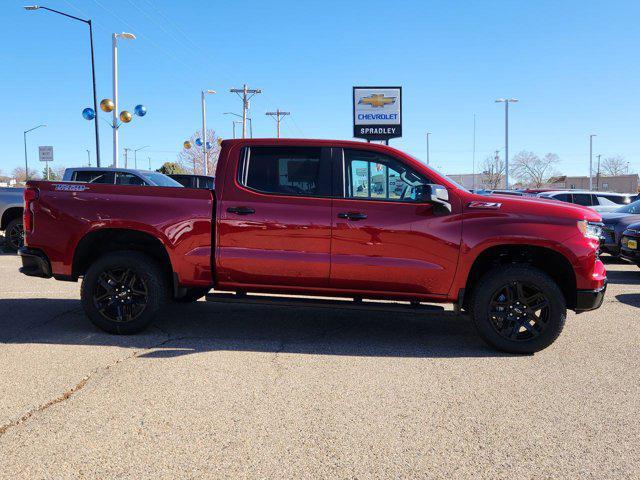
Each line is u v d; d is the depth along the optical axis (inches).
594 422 143.6
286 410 148.8
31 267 224.7
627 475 117.6
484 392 164.1
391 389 165.6
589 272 199.9
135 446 127.3
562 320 199.3
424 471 118.2
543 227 199.3
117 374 174.7
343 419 143.6
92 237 222.5
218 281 215.8
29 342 208.8
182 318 252.4
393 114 1054.4
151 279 216.2
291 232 208.1
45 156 1139.9
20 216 492.1
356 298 213.9
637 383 173.2
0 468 116.9
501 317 203.2
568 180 3612.2
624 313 275.4
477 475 116.9
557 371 184.4
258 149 215.2
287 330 234.5
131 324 218.1
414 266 204.2
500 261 215.8
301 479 114.5
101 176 470.9
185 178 673.6
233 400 155.1
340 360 193.5
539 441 132.6
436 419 144.5
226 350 202.8
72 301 286.0
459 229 202.4
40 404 150.0
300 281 211.0
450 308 285.6
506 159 1884.8
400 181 209.3
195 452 125.0
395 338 225.0
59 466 118.1
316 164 211.9
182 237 212.8
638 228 386.3
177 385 165.9
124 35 1040.8
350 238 205.6
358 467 119.5
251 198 211.5
